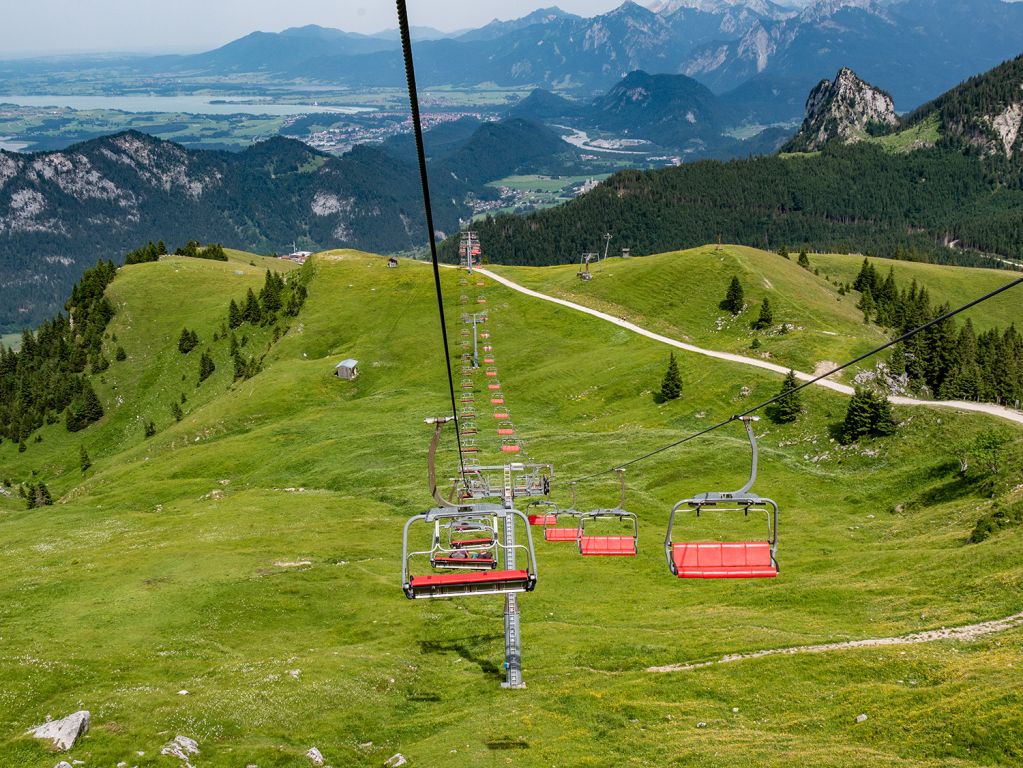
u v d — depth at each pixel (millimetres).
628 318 178000
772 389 124062
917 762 33562
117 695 42875
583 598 66250
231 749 37875
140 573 70375
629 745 38500
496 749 38906
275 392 164250
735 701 43438
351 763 38812
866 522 83500
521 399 145750
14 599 64625
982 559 58281
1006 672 39719
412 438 124750
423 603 64625
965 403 107688
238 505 99000
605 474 101562
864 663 45062
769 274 189125
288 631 59062
